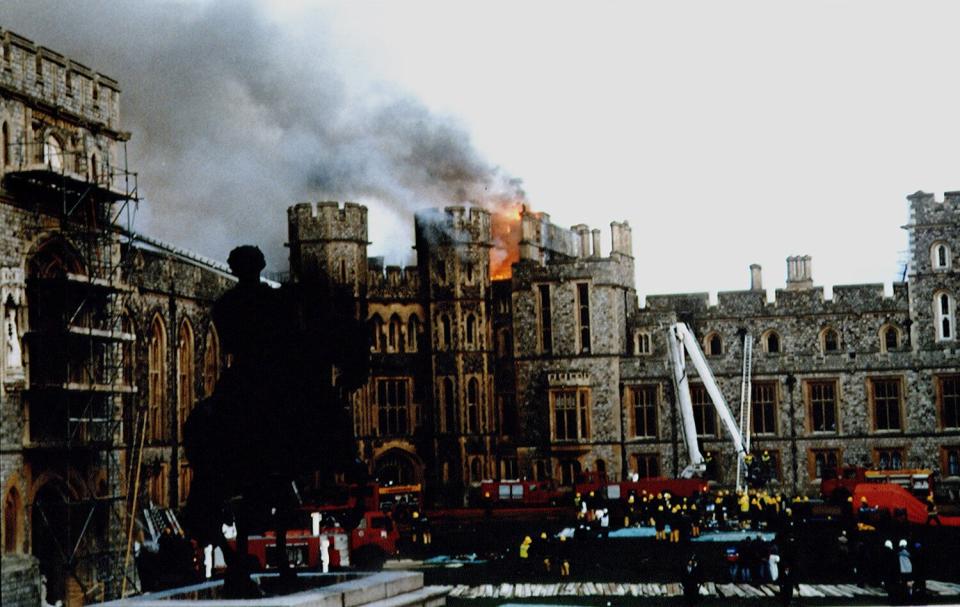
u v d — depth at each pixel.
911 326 71.44
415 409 73.56
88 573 39.53
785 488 71.69
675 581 38.16
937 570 39.72
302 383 19.55
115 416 42.09
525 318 74.12
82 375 40.69
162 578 37.56
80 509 39.47
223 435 19.23
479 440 72.69
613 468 72.44
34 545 37.78
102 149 42.59
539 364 73.62
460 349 73.06
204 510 19.17
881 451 70.75
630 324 77.75
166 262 53.56
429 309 73.44
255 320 19.56
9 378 35.81
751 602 33.53
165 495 52.62
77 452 39.50
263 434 19.25
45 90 39.16
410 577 21.03
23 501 36.38
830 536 49.22
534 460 73.12
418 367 73.81
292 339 19.56
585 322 73.69
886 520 46.25
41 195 38.59
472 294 73.50
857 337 73.56
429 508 70.31
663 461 73.06
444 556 46.62
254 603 17.80
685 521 48.22
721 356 73.62
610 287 73.44
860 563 38.53
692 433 67.81
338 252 70.12
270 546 39.12
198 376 56.44
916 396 70.50
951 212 71.00
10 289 35.97
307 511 46.56
